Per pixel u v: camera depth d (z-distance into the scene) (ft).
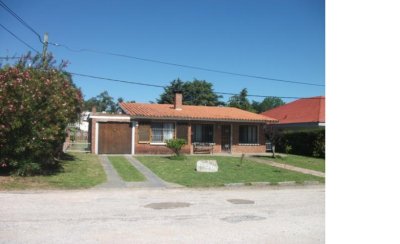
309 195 40.75
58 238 20.59
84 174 53.16
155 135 91.45
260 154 96.94
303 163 76.33
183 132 93.66
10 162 47.32
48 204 31.68
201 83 200.95
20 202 32.35
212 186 47.50
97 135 86.53
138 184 46.65
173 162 72.13
